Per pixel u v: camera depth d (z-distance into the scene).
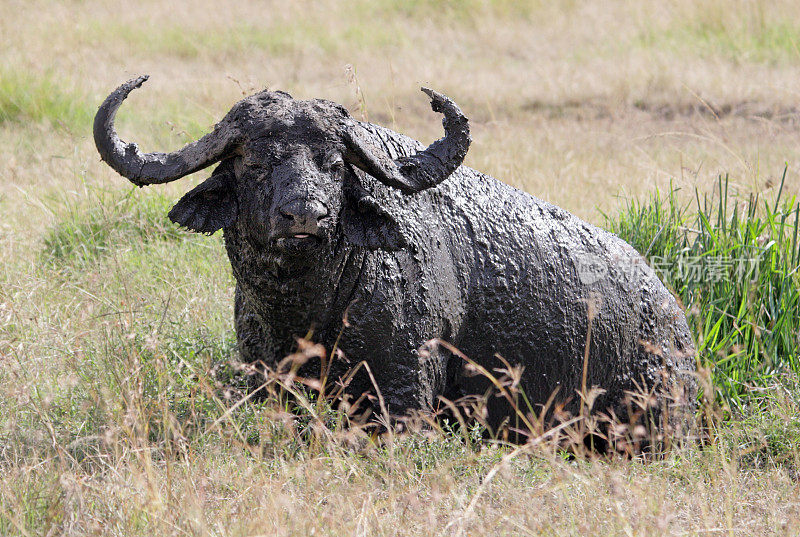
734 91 50.22
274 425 16.59
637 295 20.09
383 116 47.62
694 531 14.21
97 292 22.70
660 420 20.23
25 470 14.66
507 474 14.52
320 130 15.32
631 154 39.28
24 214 30.17
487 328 18.38
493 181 19.38
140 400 16.34
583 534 13.97
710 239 24.23
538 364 18.89
